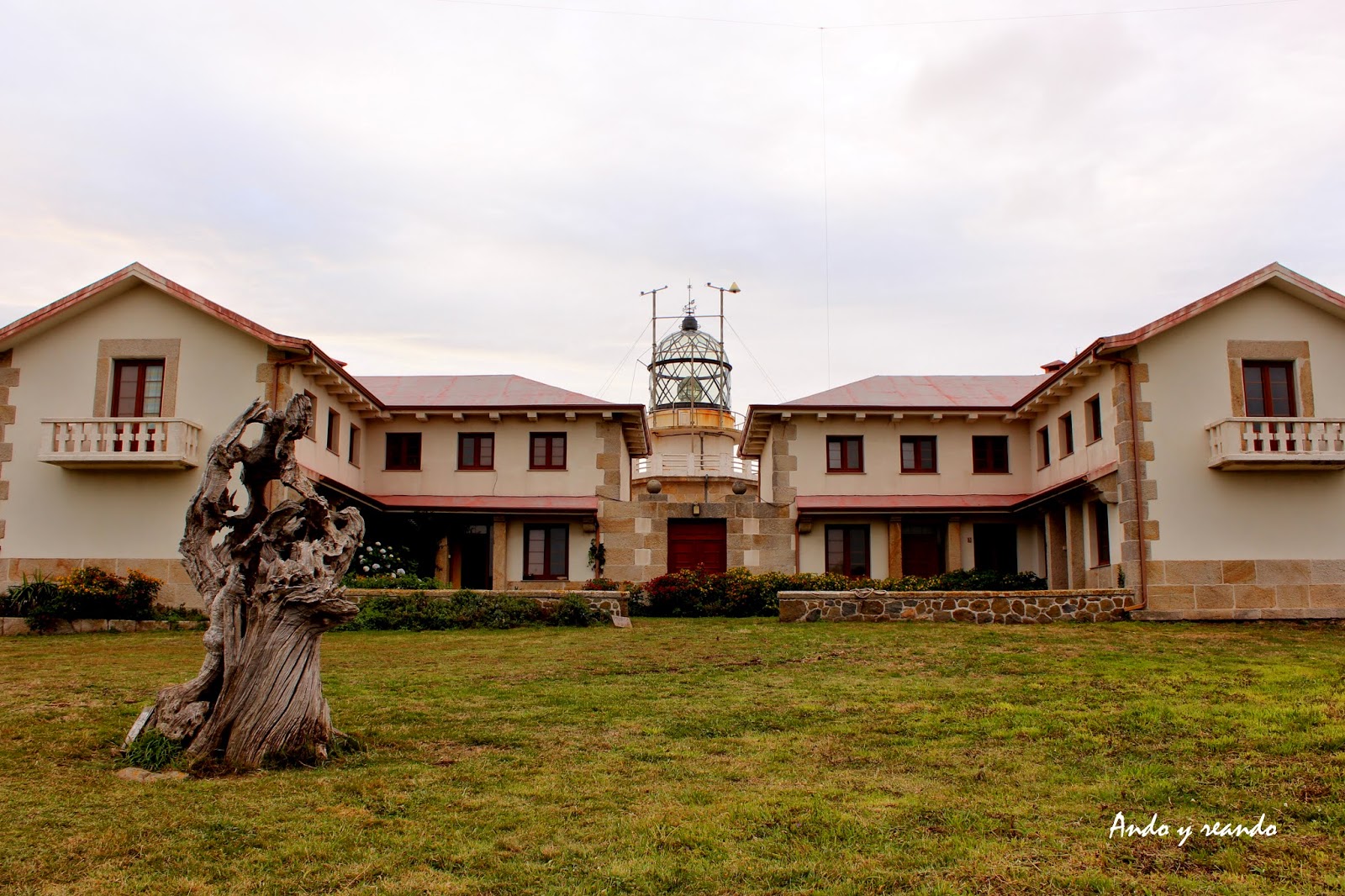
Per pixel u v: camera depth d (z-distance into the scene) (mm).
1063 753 9508
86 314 22562
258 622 8883
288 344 21875
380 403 26734
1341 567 21266
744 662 14883
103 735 9617
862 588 24359
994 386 30891
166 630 19625
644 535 27203
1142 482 21375
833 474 28391
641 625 20297
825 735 10242
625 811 7793
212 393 22188
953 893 6301
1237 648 16375
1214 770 8828
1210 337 21906
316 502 9281
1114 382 22031
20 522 21938
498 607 19734
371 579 21594
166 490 22016
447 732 10219
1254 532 21328
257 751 8734
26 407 22297
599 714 11148
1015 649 16172
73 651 15883
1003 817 7648
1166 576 21078
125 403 22453
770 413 28406
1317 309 22047
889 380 31516
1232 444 20891
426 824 7422
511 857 6832
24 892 6148
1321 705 11133
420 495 27500
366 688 12508
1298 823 7543
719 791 8320
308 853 6812
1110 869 6688
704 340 39125
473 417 27609
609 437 27734
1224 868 6734
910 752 9570
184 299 22047
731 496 28875
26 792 7953
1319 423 20938
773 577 23984
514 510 26391
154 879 6367
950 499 28078
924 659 15133
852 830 7352
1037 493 26047
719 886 6414
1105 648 16297
